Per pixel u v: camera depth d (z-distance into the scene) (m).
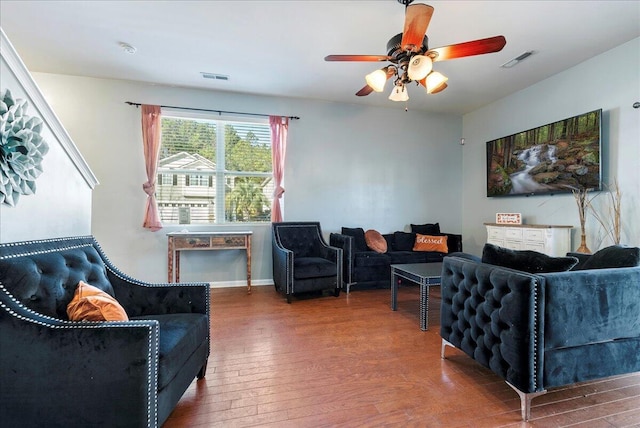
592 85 3.38
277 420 1.56
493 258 1.91
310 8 2.50
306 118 4.67
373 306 3.48
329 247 4.05
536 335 1.56
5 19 2.68
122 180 4.02
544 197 3.96
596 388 1.86
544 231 3.61
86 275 1.63
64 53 3.28
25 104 1.49
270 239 4.53
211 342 2.49
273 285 4.45
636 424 1.54
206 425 1.52
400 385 1.88
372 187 5.02
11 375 1.15
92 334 1.17
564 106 3.69
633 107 3.01
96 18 2.66
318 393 1.80
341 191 4.86
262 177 4.59
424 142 5.29
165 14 2.60
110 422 1.18
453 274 2.16
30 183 1.54
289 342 2.50
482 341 1.86
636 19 2.67
